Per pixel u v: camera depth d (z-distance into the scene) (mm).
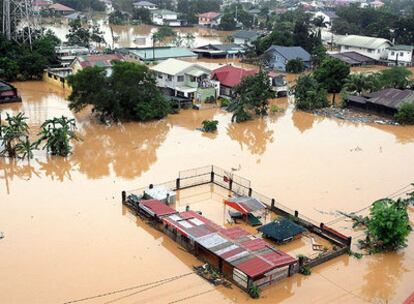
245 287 24000
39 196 33344
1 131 41375
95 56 70375
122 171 38375
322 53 85438
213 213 32281
